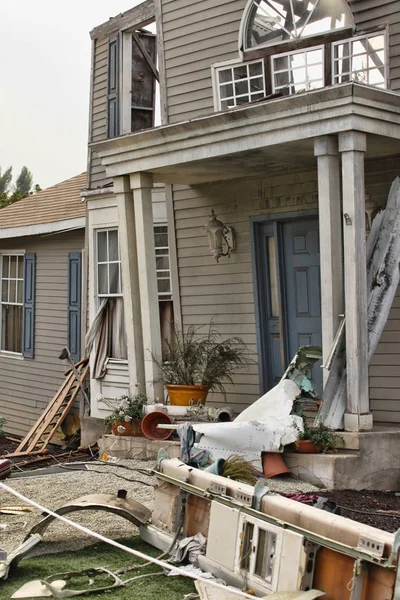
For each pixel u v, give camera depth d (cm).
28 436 1257
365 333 809
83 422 1248
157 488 601
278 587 453
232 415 1037
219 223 1083
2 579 534
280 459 812
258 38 1051
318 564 441
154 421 940
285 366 1041
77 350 1379
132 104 1291
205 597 464
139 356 1027
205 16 1107
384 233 871
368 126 815
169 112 1155
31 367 1516
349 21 960
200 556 530
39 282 1498
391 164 930
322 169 826
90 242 1280
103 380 1238
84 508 589
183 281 1150
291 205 1027
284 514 473
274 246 1059
